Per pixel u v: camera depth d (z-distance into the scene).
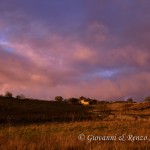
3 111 54.53
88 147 17.70
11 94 79.12
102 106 70.56
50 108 64.06
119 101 83.75
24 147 17.38
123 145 17.84
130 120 40.38
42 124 37.38
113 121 38.84
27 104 66.94
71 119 44.12
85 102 85.75
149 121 38.44
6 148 17.59
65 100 91.44
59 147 17.73
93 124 35.09
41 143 18.38
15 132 29.55
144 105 65.31
